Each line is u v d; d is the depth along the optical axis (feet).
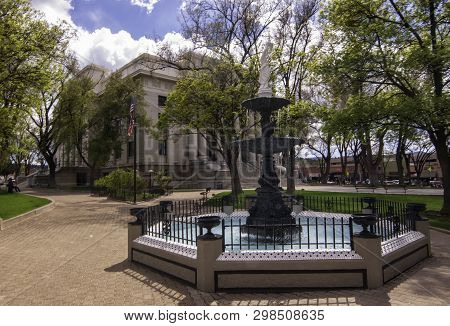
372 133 46.57
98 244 29.19
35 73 54.80
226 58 66.13
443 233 33.19
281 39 75.97
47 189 124.77
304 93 77.77
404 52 43.80
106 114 109.09
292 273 16.67
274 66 61.31
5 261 23.45
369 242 16.80
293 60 63.41
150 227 24.21
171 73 130.21
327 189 102.73
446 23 42.34
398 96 47.39
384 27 42.60
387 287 16.83
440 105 37.11
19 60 53.47
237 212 38.17
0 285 18.24
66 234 34.30
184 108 60.70
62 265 22.21
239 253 17.31
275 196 26.86
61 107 111.65
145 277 19.36
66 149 126.41
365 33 42.52
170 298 16.05
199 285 17.06
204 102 59.98
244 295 16.20
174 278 18.98
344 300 15.21
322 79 47.55
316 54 60.70
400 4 44.21
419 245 22.02
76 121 113.19
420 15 43.06
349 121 42.80
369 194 71.46
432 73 43.62
